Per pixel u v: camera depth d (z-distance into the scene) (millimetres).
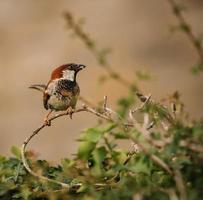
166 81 33594
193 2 35281
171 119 7289
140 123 7383
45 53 35156
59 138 30516
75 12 36875
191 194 6688
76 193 7871
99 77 7121
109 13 36812
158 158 6820
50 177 8414
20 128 31906
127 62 34469
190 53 34312
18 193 8258
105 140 7312
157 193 7004
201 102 32750
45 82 34438
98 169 7516
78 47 34438
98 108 7434
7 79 34438
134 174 7355
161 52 34844
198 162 6844
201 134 6598
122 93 29031
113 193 7102
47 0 36938
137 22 36344
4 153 31250
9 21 36531
